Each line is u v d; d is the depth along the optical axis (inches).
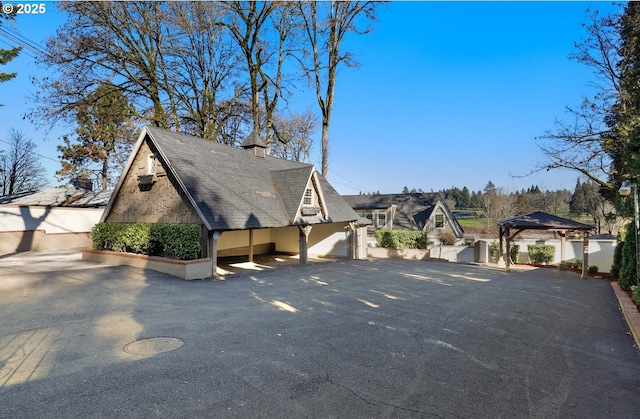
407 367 196.5
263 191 669.3
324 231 869.8
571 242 824.9
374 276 557.0
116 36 856.9
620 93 650.2
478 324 292.8
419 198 1434.5
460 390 169.8
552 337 262.8
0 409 142.6
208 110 1034.7
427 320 300.4
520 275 650.2
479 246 903.7
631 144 390.6
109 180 1535.4
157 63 950.4
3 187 1462.8
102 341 225.6
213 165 625.6
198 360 197.9
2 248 767.7
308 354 212.4
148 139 598.5
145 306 318.0
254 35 961.5
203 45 1015.6
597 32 670.5
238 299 360.2
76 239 915.4
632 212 483.2
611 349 237.8
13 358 195.8
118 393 157.9
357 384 173.2
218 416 141.3
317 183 724.0
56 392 157.6
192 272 467.5
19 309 294.4
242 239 808.3
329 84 1007.6
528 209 1695.4
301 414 144.1
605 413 151.6
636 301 361.1
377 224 1371.8
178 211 548.4
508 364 205.9
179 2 851.4
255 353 211.5
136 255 527.5
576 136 692.1
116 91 900.0
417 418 143.3
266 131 1099.3
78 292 360.5
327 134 1022.4
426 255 884.6
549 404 158.2
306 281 485.7
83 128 1387.8
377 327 274.7
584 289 503.2
